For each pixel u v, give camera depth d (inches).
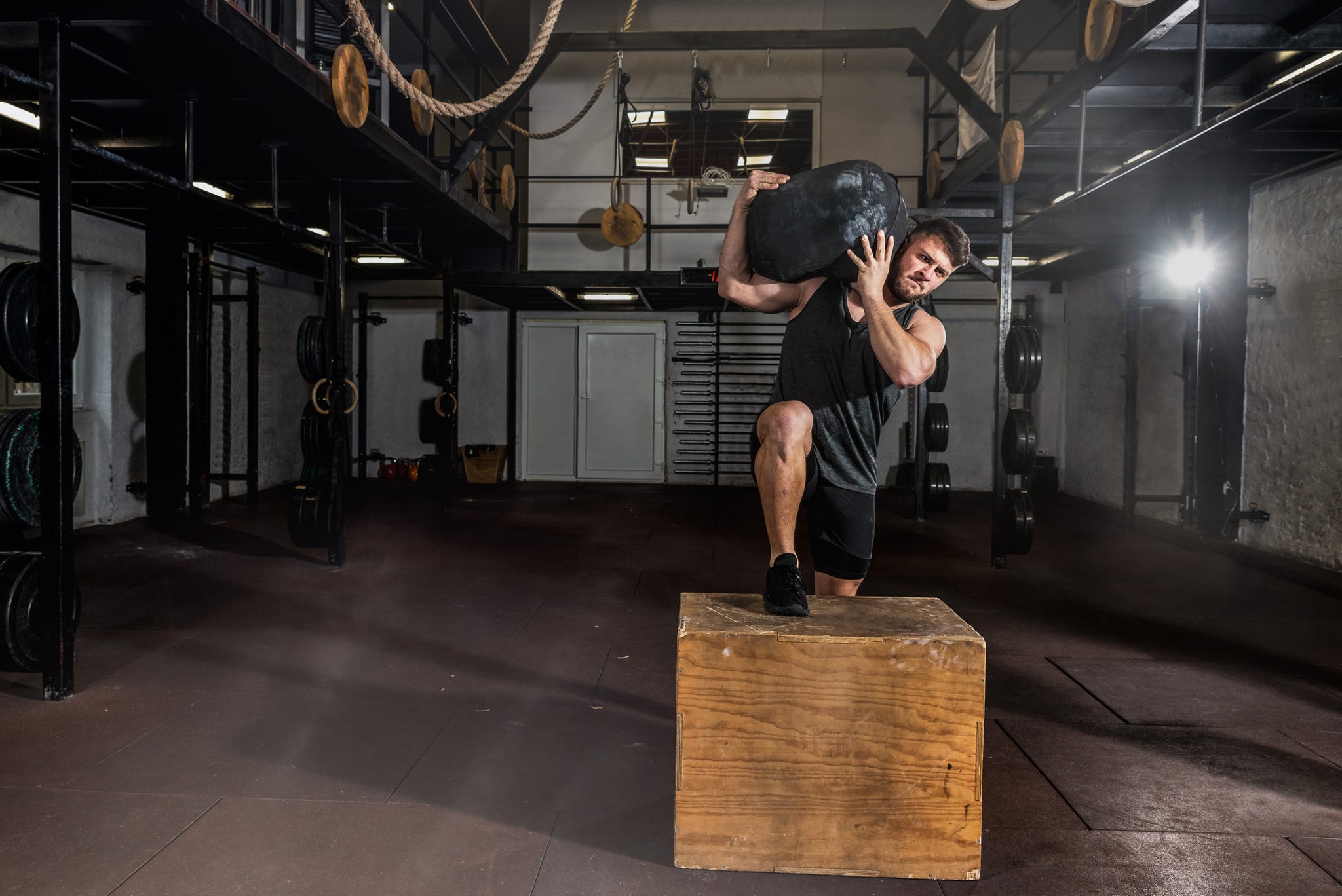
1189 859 81.9
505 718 116.1
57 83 117.1
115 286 265.4
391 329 416.5
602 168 394.0
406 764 101.0
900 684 74.6
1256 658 147.0
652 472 413.4
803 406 80.4
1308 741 111.3
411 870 78.1
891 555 242.4
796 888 76.1
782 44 257.1
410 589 191.0
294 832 84.7
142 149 186.9
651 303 376.2
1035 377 221.8
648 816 89.1
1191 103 199.5
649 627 161.6
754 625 77.5
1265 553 247.1
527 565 220.1
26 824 85.7
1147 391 319.3
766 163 411.5
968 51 291.7
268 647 147.1
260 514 294.4
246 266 338.0
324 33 191.2
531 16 392.2
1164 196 278.1
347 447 219.5
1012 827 87.8
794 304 86.4
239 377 338.0
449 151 381.7
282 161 198.7
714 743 76.2
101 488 267.0
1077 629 165.2
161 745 105.8
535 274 311.1
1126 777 100.0
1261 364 253.3
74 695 123.3
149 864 78.5
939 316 398.9
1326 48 162.2
